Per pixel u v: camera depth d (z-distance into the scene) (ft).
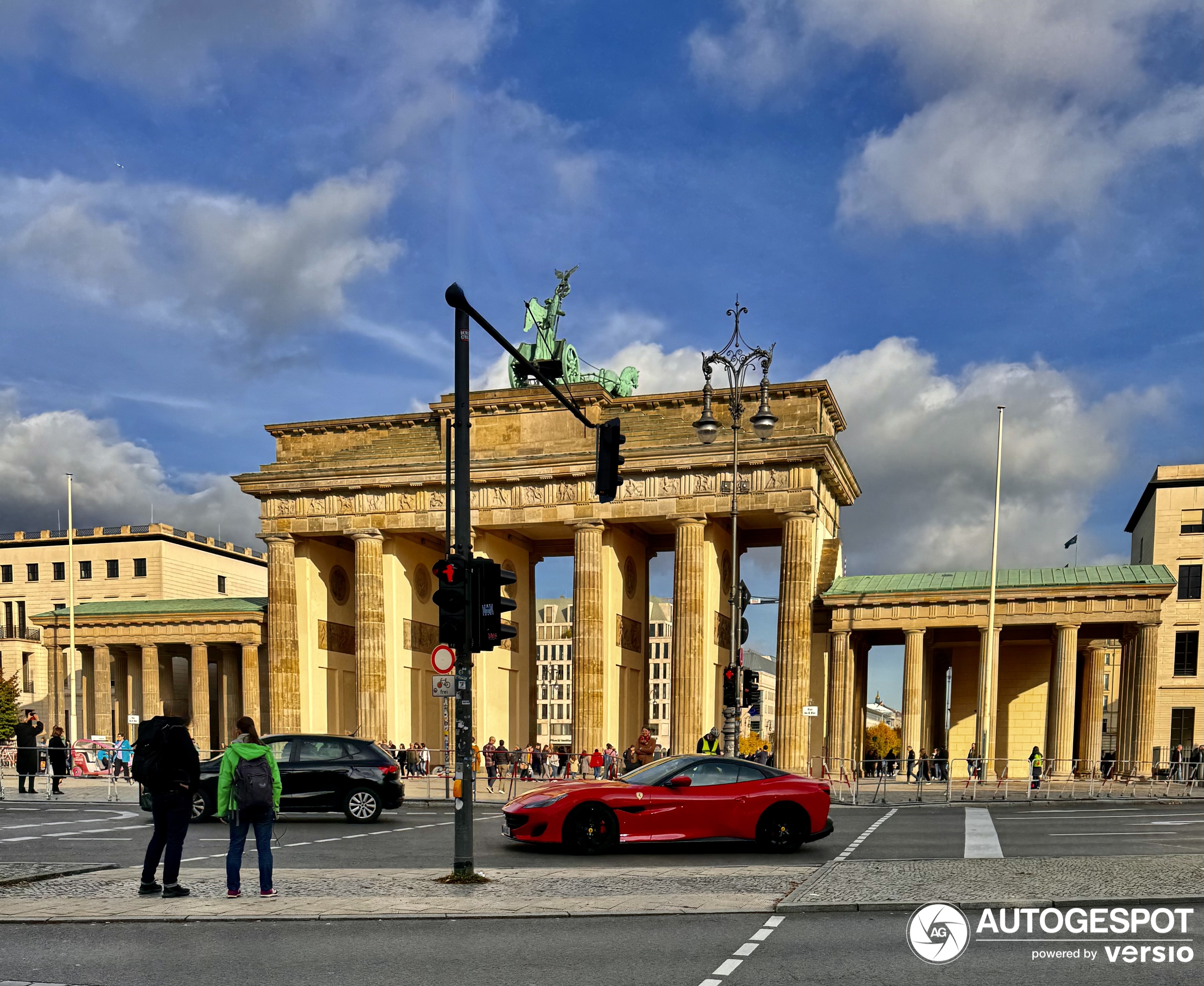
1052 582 226.58
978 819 117.19
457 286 65.87
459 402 66.64
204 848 82.94
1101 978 40.09
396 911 51.96
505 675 259.19
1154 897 54.19
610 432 79.87
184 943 46.01
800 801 81.10
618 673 246.27
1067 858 71.41
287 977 40.19
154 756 57.11
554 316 257.14
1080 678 290.15
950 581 237.86
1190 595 293.84
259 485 261.85
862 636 247.91
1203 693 288.92
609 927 49.24
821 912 52.54
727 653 252.42
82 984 39.24
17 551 424.05
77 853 78.54
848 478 259.39
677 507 232.73
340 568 279.28
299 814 119.65
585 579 236.43
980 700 222.89
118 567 412.77
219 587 444.14
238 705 327.47
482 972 40.88
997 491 217.15
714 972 40.88
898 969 41.29
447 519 118.42
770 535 264.52
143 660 312.09
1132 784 188.03
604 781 84.43
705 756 84.53
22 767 148.36
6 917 50.57
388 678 255.29
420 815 120.47
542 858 76.59
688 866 71.51
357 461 259.19
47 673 411.13
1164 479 298.35
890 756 214.69
